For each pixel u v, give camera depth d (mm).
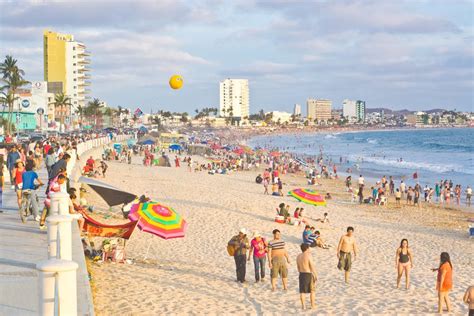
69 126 131375
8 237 13805
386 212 39719
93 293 14242
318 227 29094
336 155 117562
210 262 19672
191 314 13539
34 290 9852
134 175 49812
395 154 120188
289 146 161250
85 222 17547
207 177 54844
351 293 16469
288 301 15219
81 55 171500
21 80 88312
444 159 103812
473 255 24750
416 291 16891
